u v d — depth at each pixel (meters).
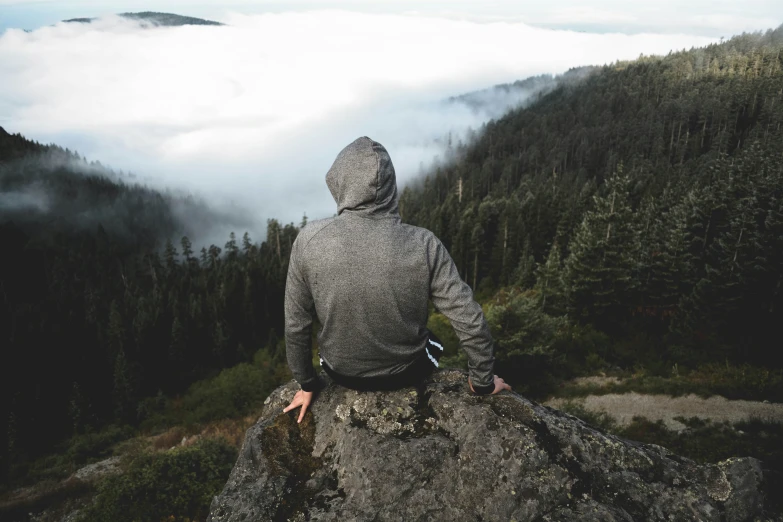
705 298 20.72
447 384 2.19
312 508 1.75
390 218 1.84
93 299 80.31
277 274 69.62
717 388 14.36
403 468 1.79
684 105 131.88
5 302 80.94
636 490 1.73
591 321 23.97
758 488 1.71
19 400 43.69
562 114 171.88
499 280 53.91
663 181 73.62
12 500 21.39
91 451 26.84
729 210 28.66
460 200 97.62
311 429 2.10
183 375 52.53
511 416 1.94
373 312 1.81
